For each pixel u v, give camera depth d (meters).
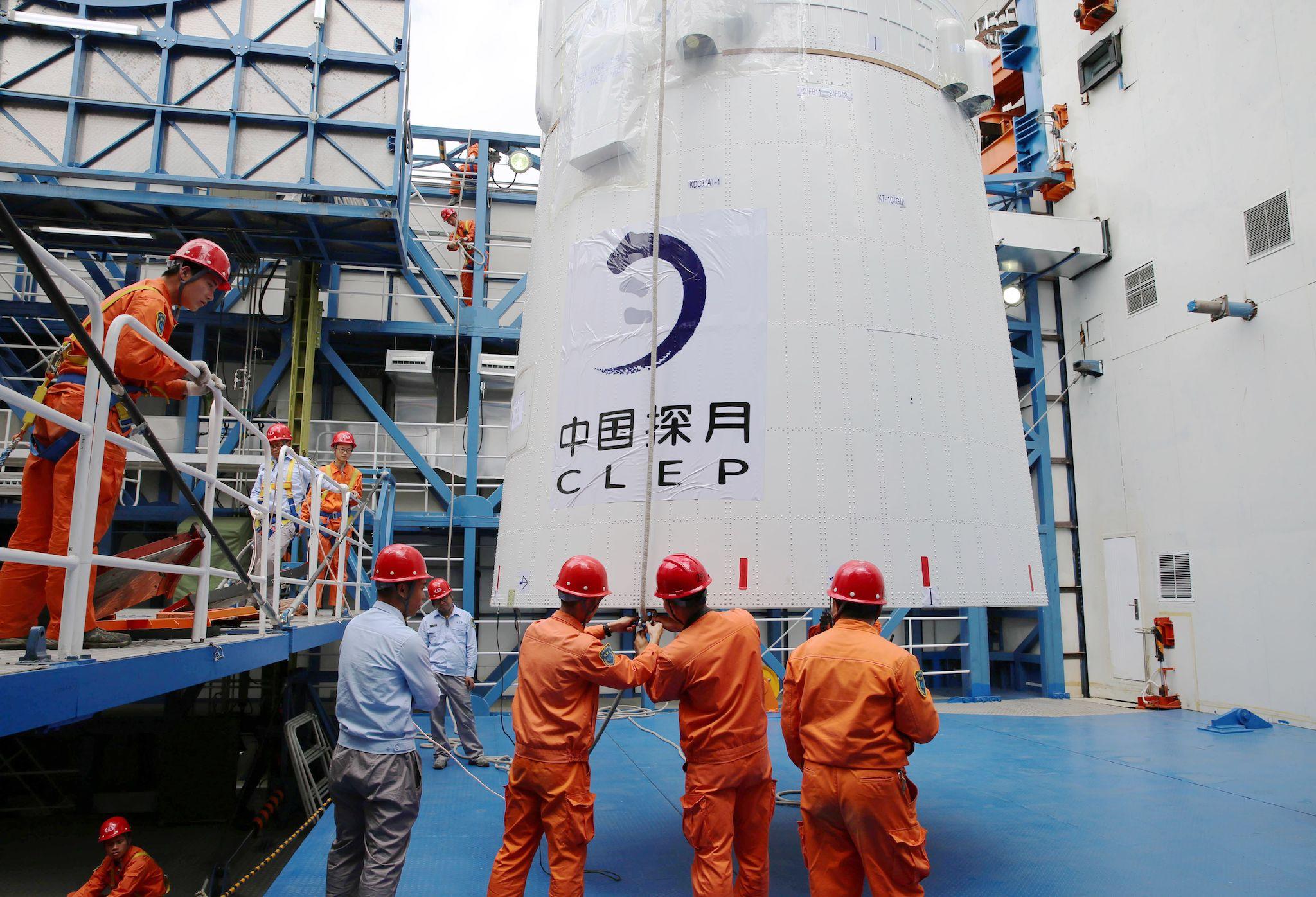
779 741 10.57
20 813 10.07
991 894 4.84
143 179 10.89
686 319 5.36
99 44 11.09
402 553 4.22
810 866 3.81
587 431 5.51
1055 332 15.41
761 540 4.98
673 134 5.74
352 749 3.87
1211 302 11.24
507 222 15.98
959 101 6.39
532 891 4.93
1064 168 15.07
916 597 5.07
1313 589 10.46
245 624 6.14
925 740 3.62
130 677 3.58
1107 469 14.12
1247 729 10.50
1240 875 5.15
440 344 14.88
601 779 7.95
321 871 5.29
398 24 11.73
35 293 13.80
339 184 11.38
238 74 11.28
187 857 8.27
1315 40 10.64
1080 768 8.34
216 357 14.92
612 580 5.14
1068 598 14.80
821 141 5.62
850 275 5.42
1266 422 11.17
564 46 6.66
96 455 3.35
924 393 5.45
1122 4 13.97
